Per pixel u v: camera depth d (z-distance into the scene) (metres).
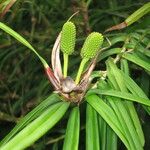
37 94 1.63
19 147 0.63
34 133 0.65
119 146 1.42
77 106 0.73
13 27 1.83
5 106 1.83
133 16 0.95
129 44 0.90
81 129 1.42
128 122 0.72
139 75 1.42
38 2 1.86
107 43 0.95
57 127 1.53
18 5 1.52
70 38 0.75
